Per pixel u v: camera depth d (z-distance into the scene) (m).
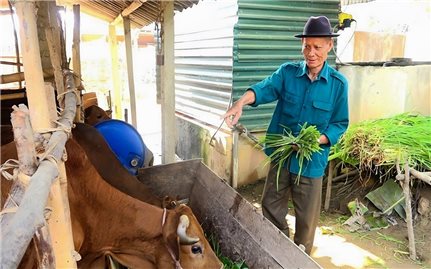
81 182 2.13
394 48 8.52
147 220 2.20
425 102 5.20
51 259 1.07
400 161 3.79
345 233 4.16
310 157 2.92
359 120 5.38
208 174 3.40
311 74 2.93
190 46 6.64
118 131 3.60
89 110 4.40
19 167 1.03
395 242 3.96
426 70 5.09
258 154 5.50
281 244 2.23
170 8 3.85
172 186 3.70
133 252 2.23
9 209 0.91
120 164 2.81
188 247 2.12
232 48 5.14
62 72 2.90
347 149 4.36
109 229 2.20
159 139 8.76
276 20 5.24
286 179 3.14
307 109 2.98
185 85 7.05
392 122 4.53
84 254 2.18
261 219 2.46
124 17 6.04
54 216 1.21
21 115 1.02
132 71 6.29
